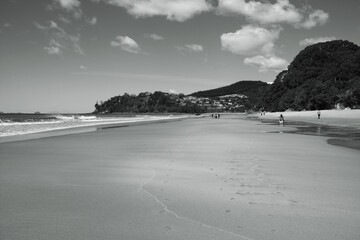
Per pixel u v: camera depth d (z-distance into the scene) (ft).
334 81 449.48
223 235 14.07
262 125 144.46
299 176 27.09
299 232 14.38
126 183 24.45
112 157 39.45
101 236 13.97
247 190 22.20
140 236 13.98
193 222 15.71
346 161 35.81
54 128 122.42
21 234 14.16
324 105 395.34
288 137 71.41
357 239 13.61
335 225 15.28
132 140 65.87
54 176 27.30
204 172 28.94
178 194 21.06
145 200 19.61
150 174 28.12
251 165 32.83
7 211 17.38
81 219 16.10
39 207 18.12
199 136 76.02
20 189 22.49
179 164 33.58
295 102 441.68
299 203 18.98
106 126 145.28
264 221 15.84
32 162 35.47
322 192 21.63
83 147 52.16
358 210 17.61
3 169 30.89
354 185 23.76
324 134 81.25
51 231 14.51
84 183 24.52
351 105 347.77
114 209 17.74
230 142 59.16
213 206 18.35
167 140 64.85
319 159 37.24
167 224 15.44
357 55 511.40
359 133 84.94
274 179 25.86
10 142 61.98
